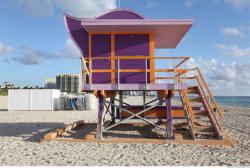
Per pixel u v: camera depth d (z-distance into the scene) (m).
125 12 12.36
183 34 12.77
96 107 37.59
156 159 8.81
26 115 25.94
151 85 11.55
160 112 14.01
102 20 11.32
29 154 9.50
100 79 12.16
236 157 9.16
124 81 12.02
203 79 12.59
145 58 11.74
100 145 11.06
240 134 14.51
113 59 12.12
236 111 34.38
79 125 17.28
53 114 27.16
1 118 22.98
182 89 11.52
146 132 14.41
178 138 11.62
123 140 11.55
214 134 11.75
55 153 9.64
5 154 9.51
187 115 12.10
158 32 12.41
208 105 12.19
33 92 33.00
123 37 12.30
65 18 12.51
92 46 12.36
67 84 108.44
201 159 8.84
